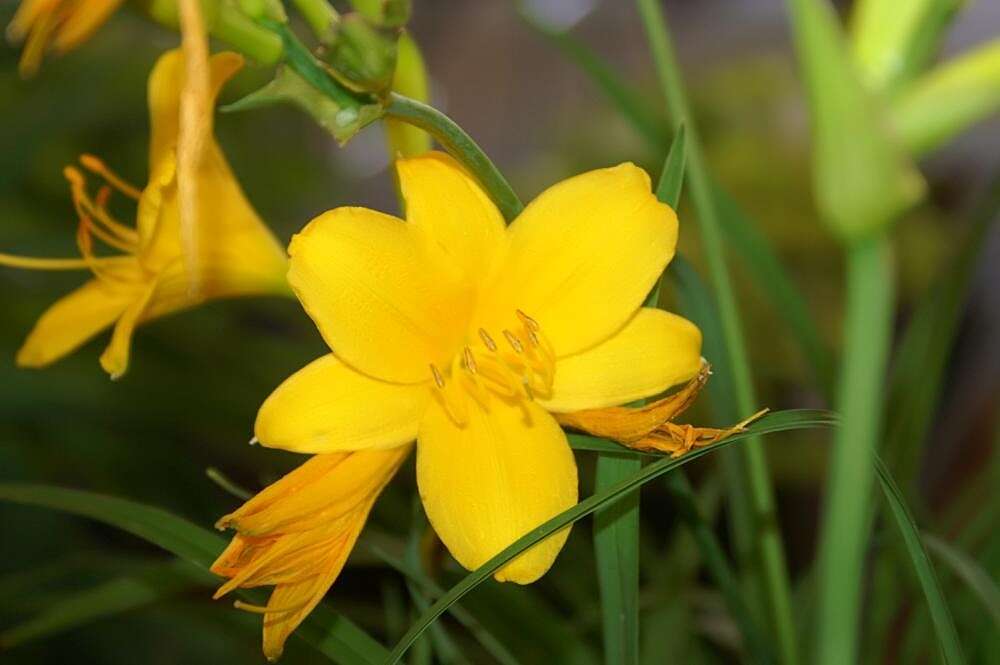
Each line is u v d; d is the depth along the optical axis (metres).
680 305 0.44
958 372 0.89
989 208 0.47
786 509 0.81
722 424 0.45
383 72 0.37
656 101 1.00
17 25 0.35
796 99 0.97
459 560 0.39
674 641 0.50
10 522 0.69
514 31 1.32
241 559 0.38
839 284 0.86
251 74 0.83
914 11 0.34
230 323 0.71
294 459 0.68
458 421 0.39
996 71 0.34
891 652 0.53
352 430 0.38
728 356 0.44
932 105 0.34
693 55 1.21
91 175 0.78
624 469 0.40
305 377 0.38
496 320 0.40
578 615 0.52
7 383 0.62
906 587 0.51
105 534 0.78
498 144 1.29
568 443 0.40
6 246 0.69
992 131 0.92
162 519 0.43
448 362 0.40
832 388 0.48
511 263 0.40
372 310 0.39
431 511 0.39
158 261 0.42
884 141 0.34
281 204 0.88
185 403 0.64
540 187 1.00
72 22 0.36
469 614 0.47
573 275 0.40
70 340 0.44
